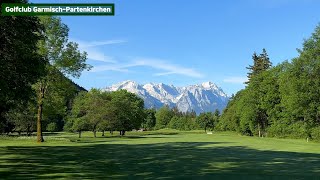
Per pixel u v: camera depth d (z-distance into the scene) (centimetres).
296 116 6569
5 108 2430
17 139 5356
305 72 5928
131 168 2123
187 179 1708
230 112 12938
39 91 4534
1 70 1967
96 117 8356
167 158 2773
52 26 4366
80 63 4616
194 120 18325
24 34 2153
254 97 9238
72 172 1894
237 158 2816
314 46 5925
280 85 6825
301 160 2672
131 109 10431
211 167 2211
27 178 1656
